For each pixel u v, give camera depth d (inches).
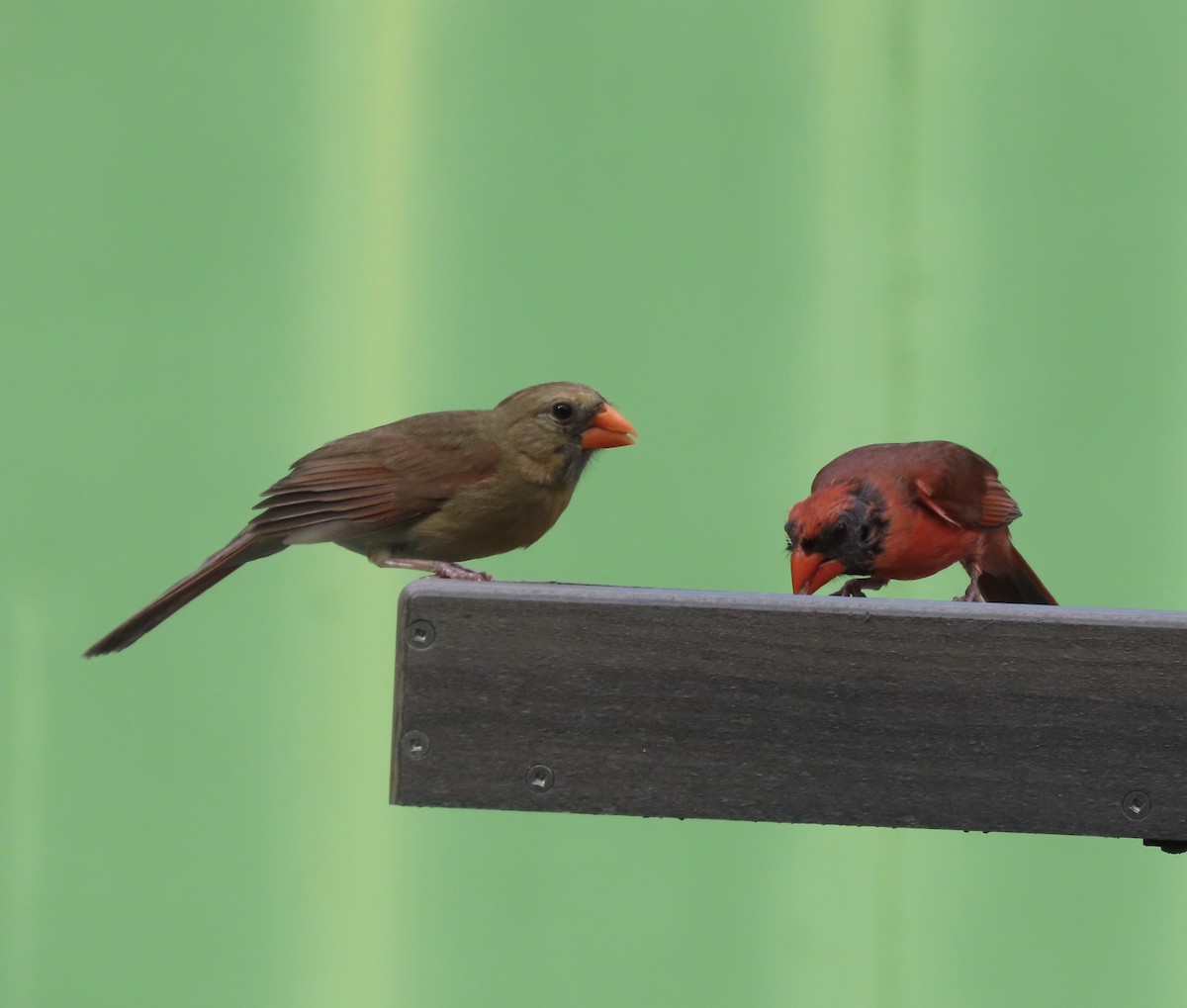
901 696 259.1
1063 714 259.8
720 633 258.4
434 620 257.3
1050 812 260.1
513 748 257.9
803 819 259.4
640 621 257.8
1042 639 259.3
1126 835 259.8
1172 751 259.4
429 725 257.9
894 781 259.4
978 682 259.6
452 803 257.8
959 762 259.8
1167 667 259.3
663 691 258.2
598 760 258.1
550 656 257.6
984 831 260.2
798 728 259.0
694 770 258.4
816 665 258.8
